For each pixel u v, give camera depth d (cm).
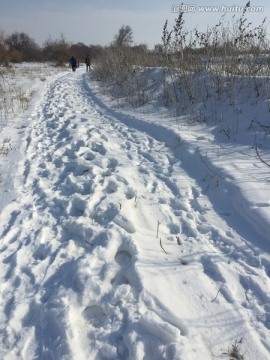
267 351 243
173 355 235
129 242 352
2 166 586
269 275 313
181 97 952
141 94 1098
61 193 483
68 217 416
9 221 412
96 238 368
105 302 286
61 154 641
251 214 386
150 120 844
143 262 324
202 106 846
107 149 648
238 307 278
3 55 3675
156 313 272
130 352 240
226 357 239
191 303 283
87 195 458
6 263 339
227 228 384
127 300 288
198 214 418
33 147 685
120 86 1354
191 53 949
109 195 455
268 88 729
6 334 262
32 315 281
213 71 878
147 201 449
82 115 999
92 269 321
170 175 533
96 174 527
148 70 1265
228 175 472
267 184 438
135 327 256
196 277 311
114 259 344
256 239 359
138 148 669
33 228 397
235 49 857
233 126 678
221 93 836
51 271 325
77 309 282
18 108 1100
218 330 259
